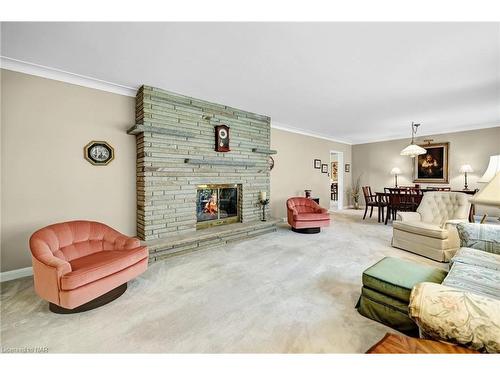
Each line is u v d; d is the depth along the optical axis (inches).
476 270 60.5
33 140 97.0
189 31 72.4
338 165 294.5
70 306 64.2
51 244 76.6
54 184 101.9
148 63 93.4
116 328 61.9
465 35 75.2
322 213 171.8
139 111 119.8
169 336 58.7
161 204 121.9
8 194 92.7
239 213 163.2
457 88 121.3
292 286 85.7
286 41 78.5
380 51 85.2
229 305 73.0
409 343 33.6
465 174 205.0
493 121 191.0
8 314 68.6
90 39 76.5
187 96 131.6
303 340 57.2
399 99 138.1
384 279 63.4
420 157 243.8
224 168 150.3
